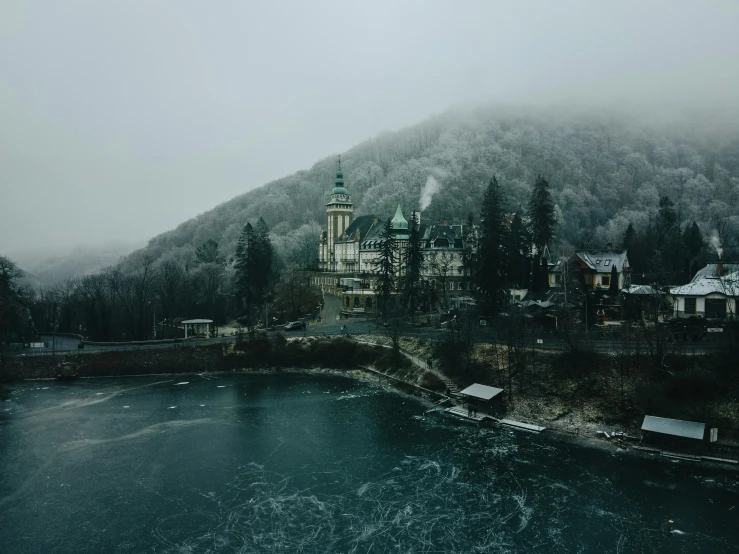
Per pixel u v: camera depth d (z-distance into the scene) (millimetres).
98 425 76250
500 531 46781
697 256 141750
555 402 73750
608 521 47656
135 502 53438
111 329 131125
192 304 147875
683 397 65000
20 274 143750
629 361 72938
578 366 75438
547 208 127000
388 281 124188
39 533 47844
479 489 54406
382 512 50562
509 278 116375
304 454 64812
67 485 57344
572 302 103375
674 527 46250
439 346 93625
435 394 85375
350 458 63281
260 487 56281
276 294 155625
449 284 147375
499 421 73375
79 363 106438
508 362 82062
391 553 43969
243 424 75938
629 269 119625
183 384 99125
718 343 74812
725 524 46531
